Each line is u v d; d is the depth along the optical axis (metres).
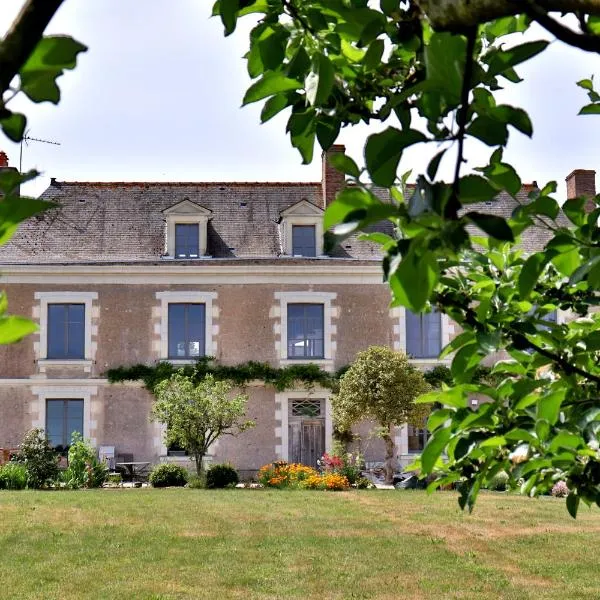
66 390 28.27
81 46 1.41
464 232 1.48
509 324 3.16
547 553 13.99
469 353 3.04
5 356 28.30
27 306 28.47
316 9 2.52
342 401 25.97
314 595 11.23
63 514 17.50
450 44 1.55
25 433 28.12
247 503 19.56
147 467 27.98
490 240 2.64
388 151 1.67
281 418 28.56
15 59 1.28
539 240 27.59
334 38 2.56
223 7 2.57
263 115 2.62
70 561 13.12
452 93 1.59
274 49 2.57
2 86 1.28
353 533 15.66
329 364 28.80
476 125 1.66
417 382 25.80
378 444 28.38
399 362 25.84
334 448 27.06
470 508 3.17
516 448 3.07
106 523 16.42
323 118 2.67
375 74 2.64
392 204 1.52
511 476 3.05
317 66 2.13
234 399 25.80
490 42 2.92
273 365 28.75
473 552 14.00
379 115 2.65
